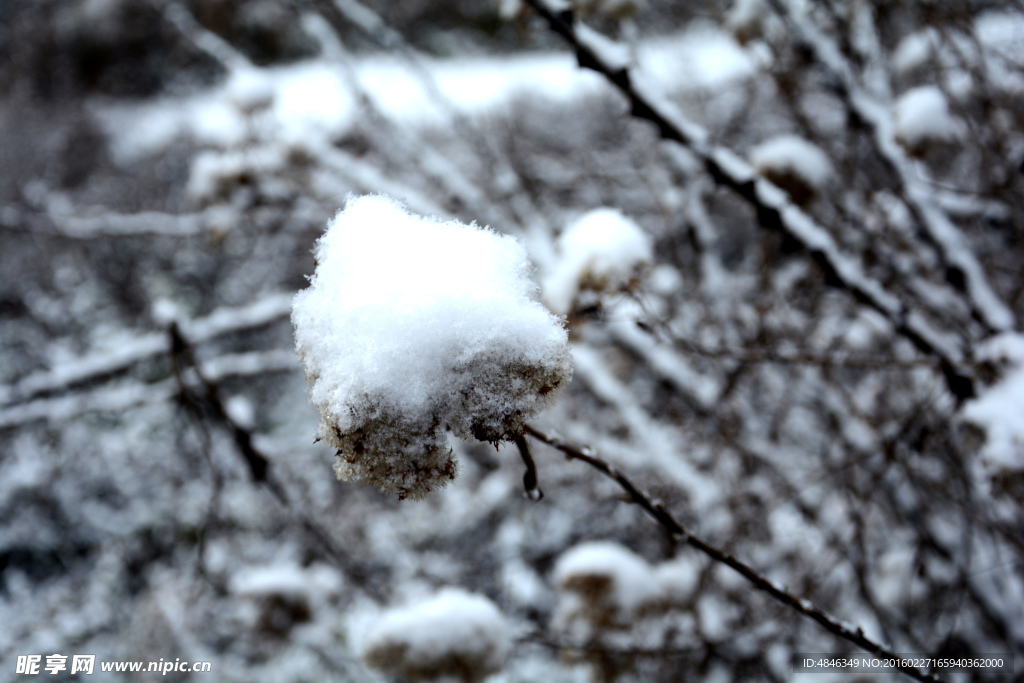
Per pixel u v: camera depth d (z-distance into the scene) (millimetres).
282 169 3086
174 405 5496
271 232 3756
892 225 2607
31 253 7652
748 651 2697
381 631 2041
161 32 11727
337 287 767
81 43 11516
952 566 2768
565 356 747
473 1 9438
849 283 1910
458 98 7516
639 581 2391
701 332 2875
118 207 8367
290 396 6734
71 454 5805
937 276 2635
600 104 5410
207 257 7250
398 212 819
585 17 2545
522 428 733
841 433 2904
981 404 1882
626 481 1151
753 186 1846
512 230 3023
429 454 709
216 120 3184
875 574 3135
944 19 2385
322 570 3773
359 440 707
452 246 778
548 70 7727
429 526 4137
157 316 2467
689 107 3660
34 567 6000
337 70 3402
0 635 5441
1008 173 2262
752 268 3678
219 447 4594
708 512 2816
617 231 1686
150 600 4828
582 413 3826
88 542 5930
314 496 4355
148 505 5969
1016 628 2725
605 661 2383
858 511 2492
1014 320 2182
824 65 2338
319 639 3662
